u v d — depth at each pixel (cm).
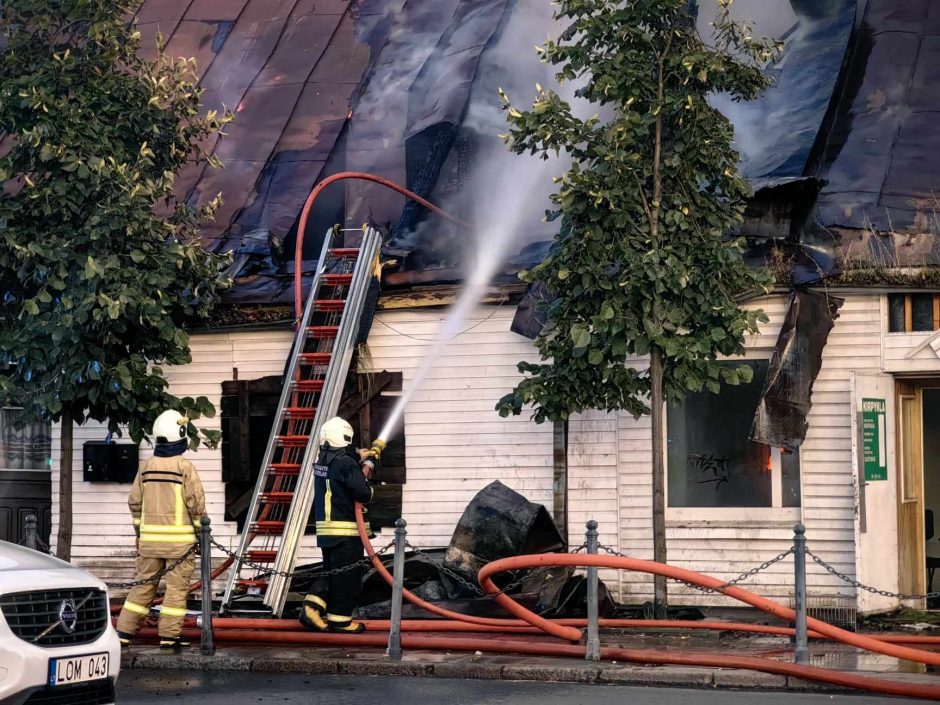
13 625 730
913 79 1394
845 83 1419
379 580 1275
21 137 1284
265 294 1430
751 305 1314
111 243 1281
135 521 1122
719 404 1354
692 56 1157
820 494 1295
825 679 909
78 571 803
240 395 1459
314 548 1418
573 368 1209
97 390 1261
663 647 1073
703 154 1174
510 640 1095
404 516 1409
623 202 1177
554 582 1207
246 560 1123
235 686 951
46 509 1580
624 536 1352
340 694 912
